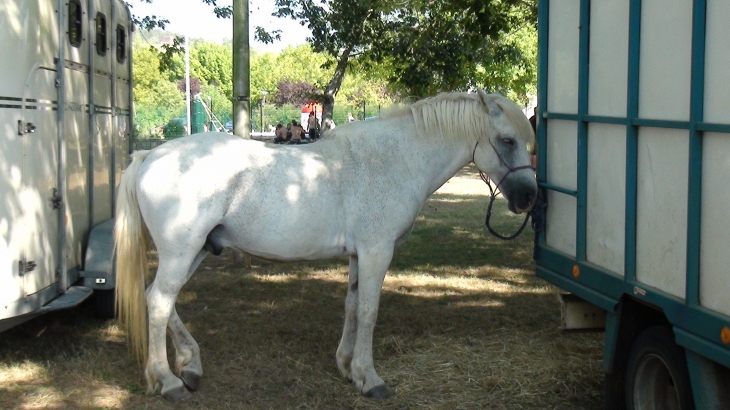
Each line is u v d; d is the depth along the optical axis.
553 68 4.65
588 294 4.15
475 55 12.73
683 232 3.31
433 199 16.06
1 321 4.75
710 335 3.07
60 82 5.22
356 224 4.62
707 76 3.09
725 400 3.16
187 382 4.75
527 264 8.95
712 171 3.08
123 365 5.27
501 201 15.73
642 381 3.78
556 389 4.79
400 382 4.95
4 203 4.55
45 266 5.07
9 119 4.57
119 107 7.19
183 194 4.38
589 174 4.20
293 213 4.49
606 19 3.96
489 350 5.60
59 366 5.21
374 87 39.94
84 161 5.93
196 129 34.78
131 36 7.75
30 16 4.76
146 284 4.98
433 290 7.56
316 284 7.85
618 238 3.89
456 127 4.82
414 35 11.85
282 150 4.65
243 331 6.10
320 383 4.93
